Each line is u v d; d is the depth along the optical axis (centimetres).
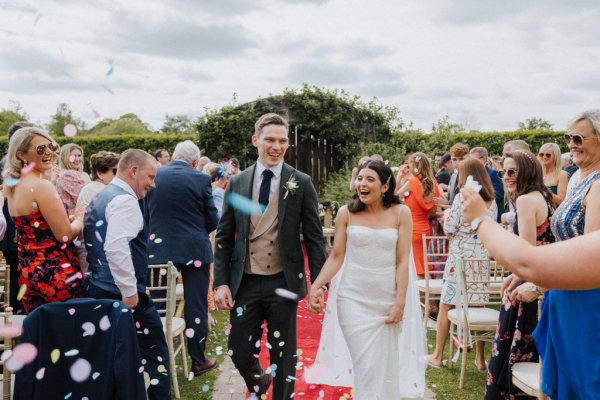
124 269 274
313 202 303
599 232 97
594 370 155
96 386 221
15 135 271
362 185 292
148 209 421
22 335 211
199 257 413
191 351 407
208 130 1147
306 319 557
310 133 1176
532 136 1212
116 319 223
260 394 316
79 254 303
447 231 429
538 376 270
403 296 289
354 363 294
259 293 295
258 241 295
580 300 160
